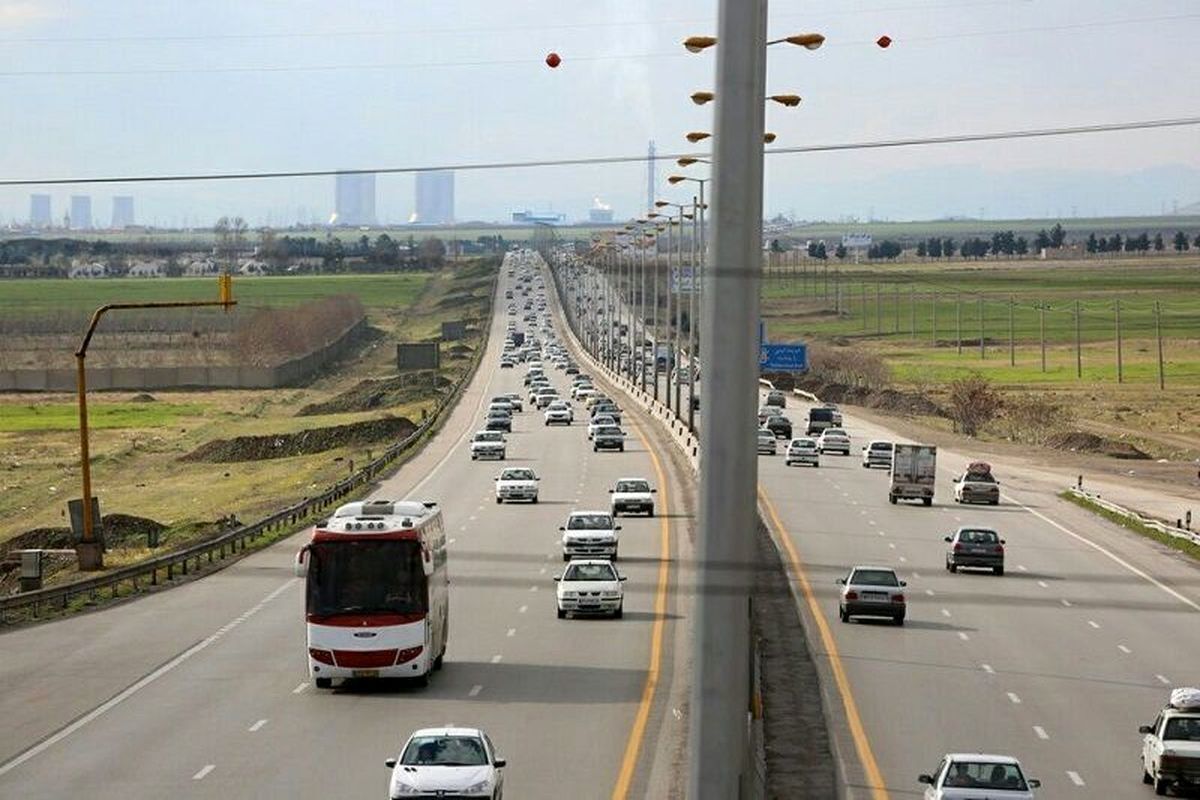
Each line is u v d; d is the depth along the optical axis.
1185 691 75.56
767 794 64.81
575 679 97.94
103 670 104.19
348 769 74.69
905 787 71.19
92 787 72.19
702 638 33.47
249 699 93.38
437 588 100.38
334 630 94.44
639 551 158.88
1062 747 81.19
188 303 150.12
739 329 33.72
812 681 92.06
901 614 121.12
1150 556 165.00
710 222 34.09
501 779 68.50
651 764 75.56
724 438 33.69
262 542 170.88
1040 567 155.62
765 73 36.69
